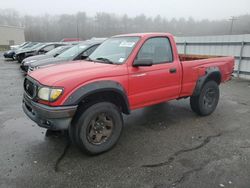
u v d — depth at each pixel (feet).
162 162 10.61
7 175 9.61
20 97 22.26
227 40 34.30
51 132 13.82
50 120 9.99
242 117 16.52
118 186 8.97
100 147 11.19
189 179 9.34
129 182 9.20
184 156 11.11
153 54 13.37
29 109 11.78
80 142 10.66
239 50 33.01
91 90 10.40
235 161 10.64
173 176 9.55
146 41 12.95
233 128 14.52
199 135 13.50
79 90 10.19
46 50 45.70
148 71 12.71
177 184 9.05
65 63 13.55
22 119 16.06
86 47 25.00
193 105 16.22
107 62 12.82
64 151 11.61
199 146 12.12
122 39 14.15
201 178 9.39
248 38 31.50
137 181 9.25
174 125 15.01
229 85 28.25
